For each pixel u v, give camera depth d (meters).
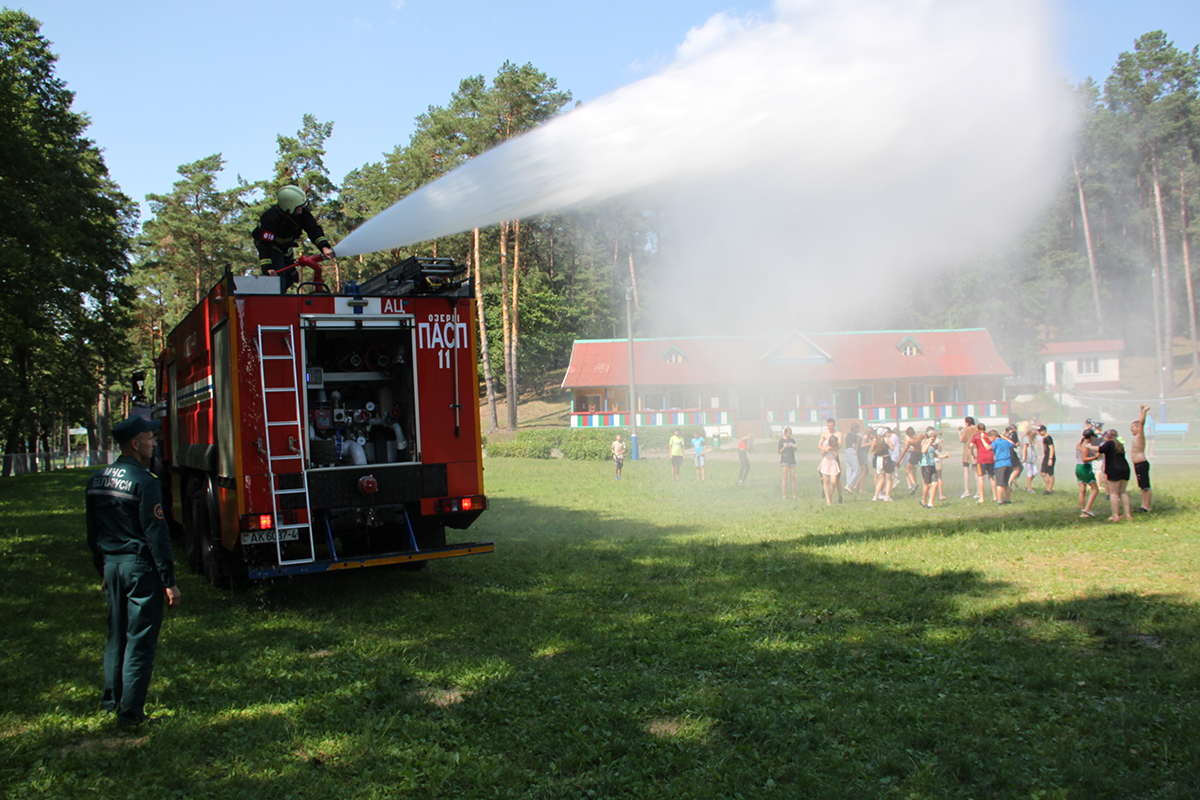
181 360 10.99
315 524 8.18
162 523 4.75
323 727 4.71
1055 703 4.82
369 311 8.20
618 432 37.69
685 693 5.16
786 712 4.75
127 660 4.73
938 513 14.66
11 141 20.62
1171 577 8.20
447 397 8.49
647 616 7.27
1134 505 14.60
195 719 4.79
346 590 8.68
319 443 8.03
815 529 12.88
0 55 24.94
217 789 3.92
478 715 4.87
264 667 5.90
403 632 6.93
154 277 57.44
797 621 6.94
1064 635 6.28
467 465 8.54
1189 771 3.83
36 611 7.59
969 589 7.96
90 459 54.28
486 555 10.73
